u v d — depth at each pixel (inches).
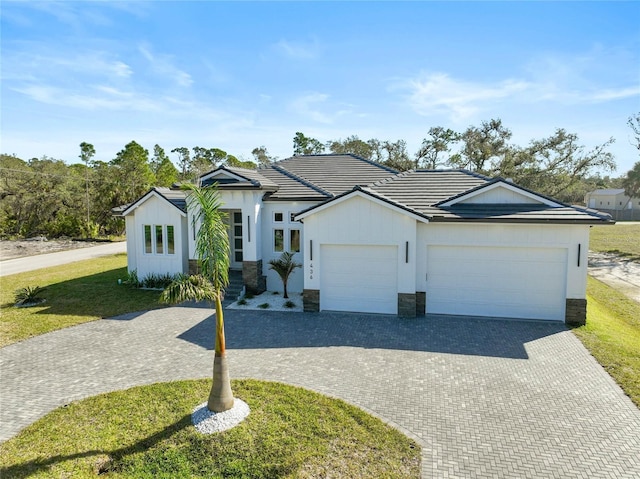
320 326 547.8
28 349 476.1
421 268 589.0
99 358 448.1
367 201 582.6
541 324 550.6
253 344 484.1
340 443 287.9
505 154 1934.1
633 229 2128.4
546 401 348.5
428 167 2028.8
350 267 604.7
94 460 271.7
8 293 753.6
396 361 432.1
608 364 420.5
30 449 285.1
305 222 604.4
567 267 552.1
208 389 368.8
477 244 572.4
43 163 2090.3
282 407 334.6
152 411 331.9
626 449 282.8
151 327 552.4
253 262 706.8
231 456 273.0
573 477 255.6
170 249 775.7
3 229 1877.5
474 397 355.3
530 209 576.7
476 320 569.0
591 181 3599.9
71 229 1859.0
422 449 283.1
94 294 733.9
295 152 2618.1
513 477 255.8
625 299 741.3
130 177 2025.1
